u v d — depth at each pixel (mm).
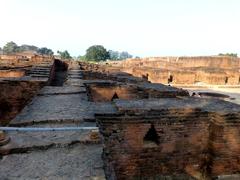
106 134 5113
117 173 5234
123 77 12297
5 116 8109
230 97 18203
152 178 5453
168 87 9055
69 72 13102
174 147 5566
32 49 101938
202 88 23500
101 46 77000
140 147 5328
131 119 5223
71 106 5797
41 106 5758
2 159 3184
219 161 5707
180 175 5637
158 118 5383
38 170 2932
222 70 27766
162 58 41656
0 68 13289
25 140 3658
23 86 8156
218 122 5602
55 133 3982
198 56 37281
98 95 8758
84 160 3201
